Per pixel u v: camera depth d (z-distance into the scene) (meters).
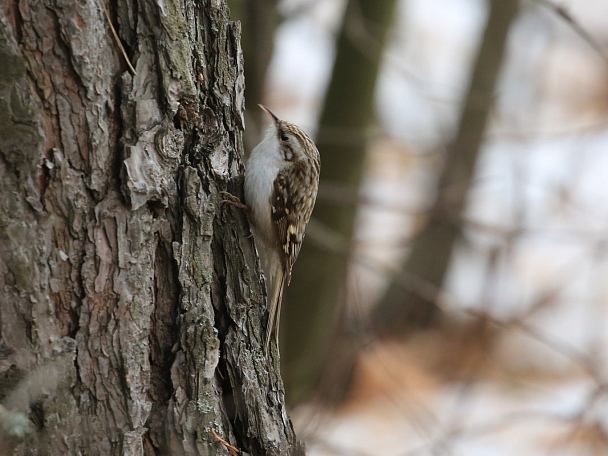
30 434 4.53
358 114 12.54
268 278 7.03
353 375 14.51
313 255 12.59
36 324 4.58
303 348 12.78
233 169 5.81
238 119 5.83
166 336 5.12
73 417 4.73
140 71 4.89
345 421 13.85
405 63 19.92
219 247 5.61
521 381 15.36
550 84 20.55
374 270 10.00
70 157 4.64
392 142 18.84
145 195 4.87
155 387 5.10
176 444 5.08
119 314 4.84
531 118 19.38
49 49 4.54
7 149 4.44
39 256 4.57
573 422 11.06
